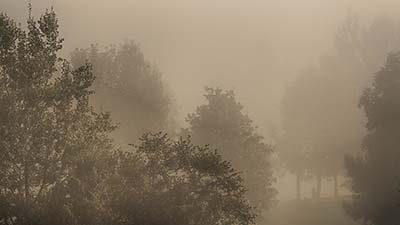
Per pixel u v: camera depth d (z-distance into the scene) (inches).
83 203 1748.3
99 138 1914.4
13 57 1791.3
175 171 2000.5
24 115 1775.3
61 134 1790.1
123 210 1817.2
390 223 3152.1
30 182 1781.5
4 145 1736.0
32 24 1833.2
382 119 3196.4
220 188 2011.6
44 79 1849.2
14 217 1744.6
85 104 1862.7
